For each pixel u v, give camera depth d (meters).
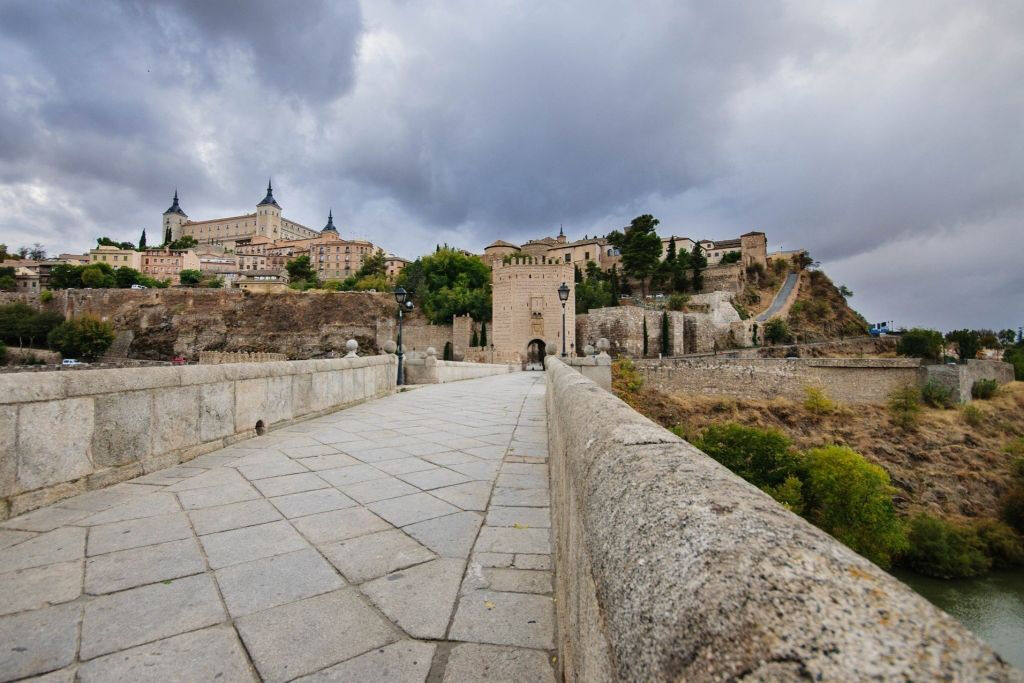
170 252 113.94
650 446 1.18
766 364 36.47
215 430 5.86
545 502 3.95
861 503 19.12
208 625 2.21
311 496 4.08
